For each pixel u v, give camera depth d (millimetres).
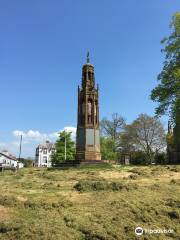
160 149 78250
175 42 34125
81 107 39125
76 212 14406
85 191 18344
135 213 14711
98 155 37938
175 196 17797
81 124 38562
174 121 33469
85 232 12430
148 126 78188
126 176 24781
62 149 72812
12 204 14953
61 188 19344
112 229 12820
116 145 79875
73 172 27750
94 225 13031
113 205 15570
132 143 78812
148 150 77062
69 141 73625
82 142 37781
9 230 12055
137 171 26703
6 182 23141
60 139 74000
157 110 34719
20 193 17719
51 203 15383
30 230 12023
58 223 12961
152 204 16141
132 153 78875
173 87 33469
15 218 13305
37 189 19156
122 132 80438
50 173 27781
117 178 23750
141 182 21594
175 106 32562
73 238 11898
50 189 19109
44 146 162875
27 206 14938
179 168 28094
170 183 21281
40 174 27344
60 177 24312
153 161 77062
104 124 80750
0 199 15297
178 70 31391
